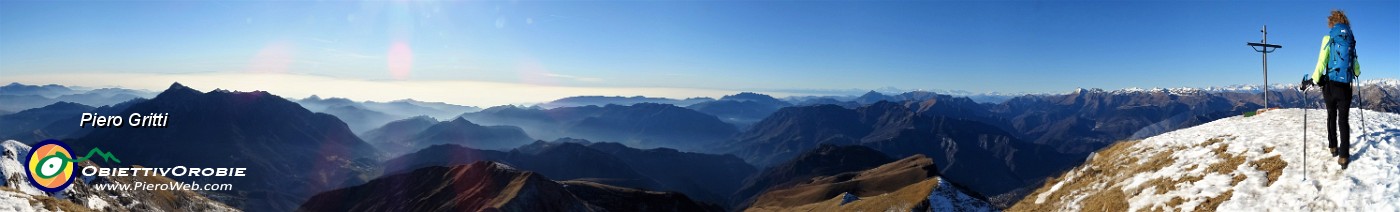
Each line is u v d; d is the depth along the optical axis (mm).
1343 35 15008
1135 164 27328
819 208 183250
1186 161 24141
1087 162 33531
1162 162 25625
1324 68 15672
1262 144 22188
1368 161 16297
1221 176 20719
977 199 95000
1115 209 23688
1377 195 14461
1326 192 15852
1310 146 19531
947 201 93625
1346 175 16047
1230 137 25125
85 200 141750
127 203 163125
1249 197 17922
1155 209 21094
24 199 50875
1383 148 16875
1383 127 19391
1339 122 15805
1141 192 23406
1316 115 24625
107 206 150125
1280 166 19156
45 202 53812
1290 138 21594
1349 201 14836
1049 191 32406
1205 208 18781
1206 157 23625
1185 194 20641
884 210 104000
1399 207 13602
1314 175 17141
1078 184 30344
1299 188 16906
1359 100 18766
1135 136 33312
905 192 114250
